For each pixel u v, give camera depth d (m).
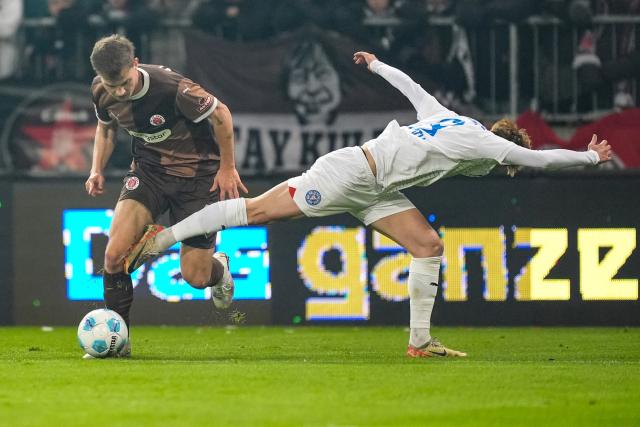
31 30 34.72
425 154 20.59
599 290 33.84
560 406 15.11
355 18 34.06
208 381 17.45
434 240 21.69
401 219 21.62
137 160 22.86
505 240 33.97
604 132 34.00
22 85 34.69
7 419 13.91
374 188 21.08
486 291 33.94
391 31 34.09
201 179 23.05
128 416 14.11
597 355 23.83
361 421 13.84
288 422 13.68
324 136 34.22
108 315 21.70
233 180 22.22
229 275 24.75
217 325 34.16
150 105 21.84
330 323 34.16
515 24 33.94
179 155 22.70
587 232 33.84
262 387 16.80
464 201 34.00
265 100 34.25
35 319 34.66
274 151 34.25
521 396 16.00
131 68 20.88
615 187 33.75
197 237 23.08
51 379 17.78
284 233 34.16
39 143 34.66
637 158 33.84
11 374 18.48
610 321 33.78
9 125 34.62
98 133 22.95
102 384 17.17
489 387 16.88
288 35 34.25
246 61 34.25
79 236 34.53
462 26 33.97
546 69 34.03
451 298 34.03
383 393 16.19
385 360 21.36
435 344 22.31
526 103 34.09
